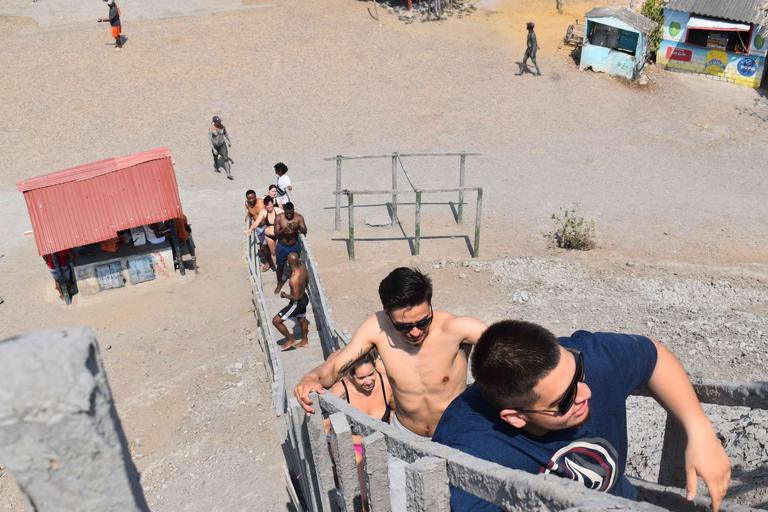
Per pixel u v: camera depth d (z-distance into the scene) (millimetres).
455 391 2943
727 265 15922
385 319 2984
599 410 1864
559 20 33219
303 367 11258
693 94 26922
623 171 22156
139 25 31344
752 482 4367
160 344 13969
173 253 17141
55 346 782
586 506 1322
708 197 20328
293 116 25688
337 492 2826
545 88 27469
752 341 12125
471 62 29406
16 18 31781
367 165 22844
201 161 23000
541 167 22500
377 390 4695
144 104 26047
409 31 31953
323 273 16391
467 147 23797
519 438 1833
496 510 1688
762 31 26031
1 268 17578
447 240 18281
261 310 11234
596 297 14664
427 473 1682
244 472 9922
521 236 18391
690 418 1973
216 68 28469
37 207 14984
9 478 10453
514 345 1649
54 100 25969
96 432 801
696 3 27250
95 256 15891
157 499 9570
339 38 31047
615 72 28031
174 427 11125
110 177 15562
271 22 32156
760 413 5781
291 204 13492
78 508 835
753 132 24297
